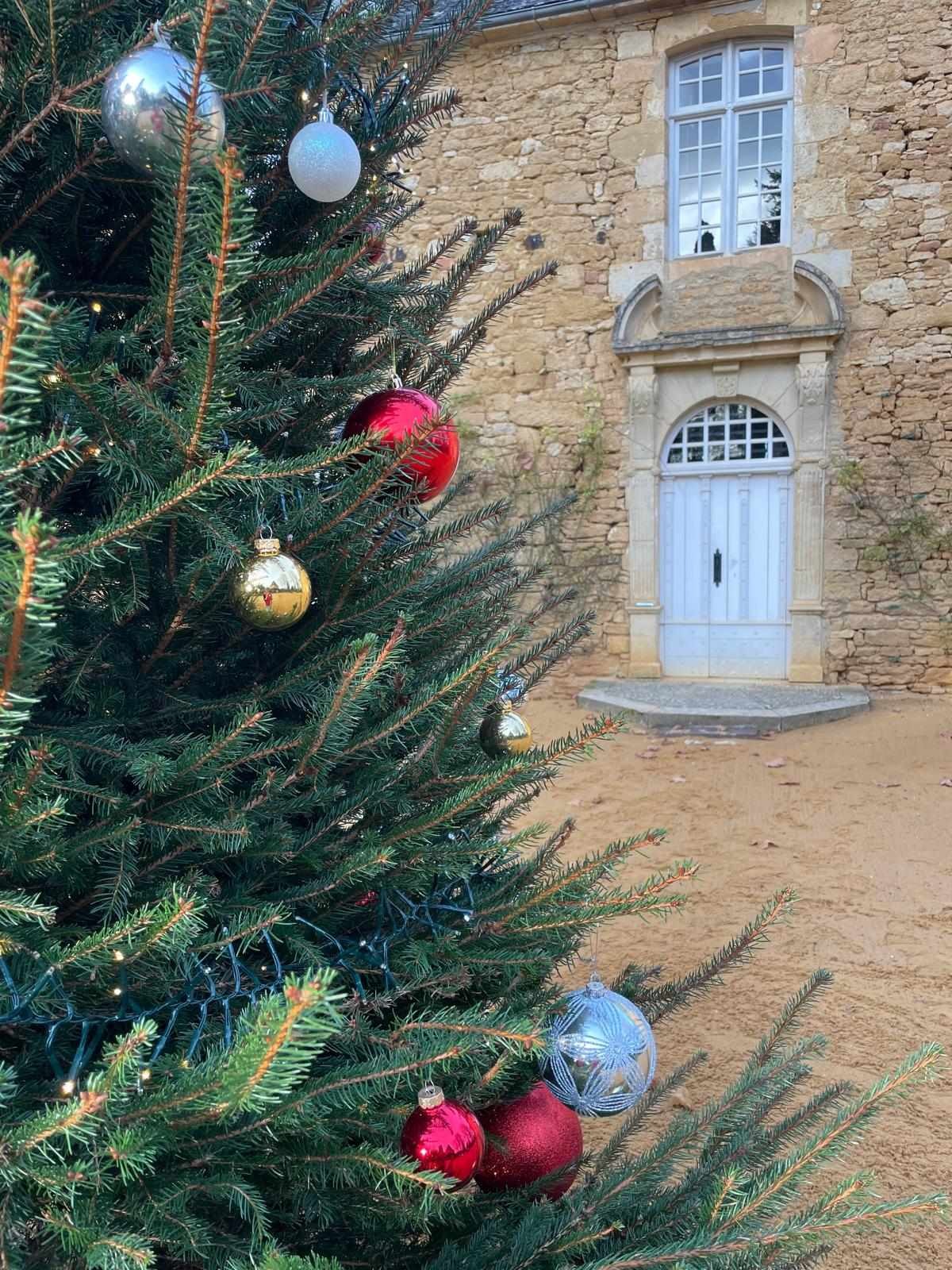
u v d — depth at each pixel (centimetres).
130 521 93
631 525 831
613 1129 270
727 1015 332
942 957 369
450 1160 117
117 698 120
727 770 622
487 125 817
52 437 80
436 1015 126
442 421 117
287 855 124
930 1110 274
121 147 95
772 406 792
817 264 755
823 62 736
